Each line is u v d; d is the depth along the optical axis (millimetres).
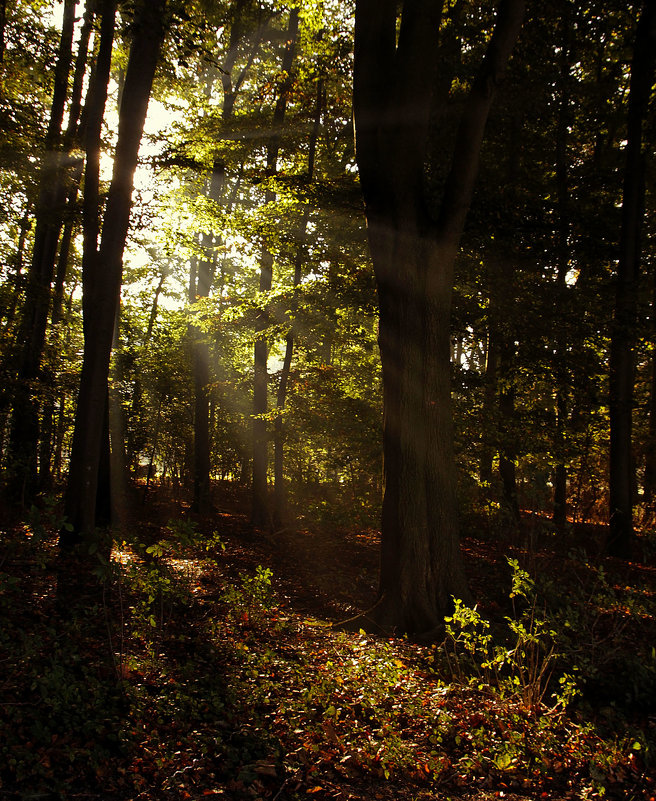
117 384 18234
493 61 7562
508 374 13148
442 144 12438
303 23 15266
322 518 12742
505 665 6406
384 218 7949
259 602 7797
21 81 15641
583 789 4402
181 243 14328
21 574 7871
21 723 4297
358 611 8617
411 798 4172
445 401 7961
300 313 14305
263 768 4223
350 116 15648
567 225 12312
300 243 13672
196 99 16984
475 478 12664
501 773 4523
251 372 20734
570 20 13672
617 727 5180
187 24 10391
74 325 21125
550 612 6250
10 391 13523
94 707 4652
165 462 21656
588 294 12805
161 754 4273
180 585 8250
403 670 6148
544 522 7770
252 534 15039
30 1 14602
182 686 5266
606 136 17094
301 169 15742
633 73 14148
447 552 7836
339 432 13586
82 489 9703
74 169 15562
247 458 24781
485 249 12047
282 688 5582
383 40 7902
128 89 10031
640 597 6676
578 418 13758
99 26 13703
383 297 8062
